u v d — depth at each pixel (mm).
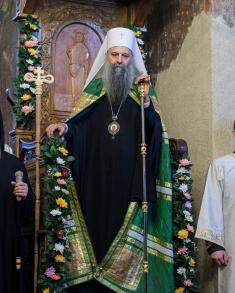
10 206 4273
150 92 5125
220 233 4828
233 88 5598
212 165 5031
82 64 6551
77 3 6605
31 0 6168
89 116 4965
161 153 4895
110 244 4656
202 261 5379
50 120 6297
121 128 4852
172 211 4992
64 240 4531
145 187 4547
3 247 4199
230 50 5645
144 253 4480
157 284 4762
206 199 4926
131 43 4926
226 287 4805
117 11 6773
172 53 6195
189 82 5840
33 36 6207
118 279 4660
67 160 4656
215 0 5605
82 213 4719
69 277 4578
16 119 6051
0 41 7613
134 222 4723
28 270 4941
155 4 6531
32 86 6078
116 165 4762
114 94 4867
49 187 4566
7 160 4414
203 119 5559
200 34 5707
